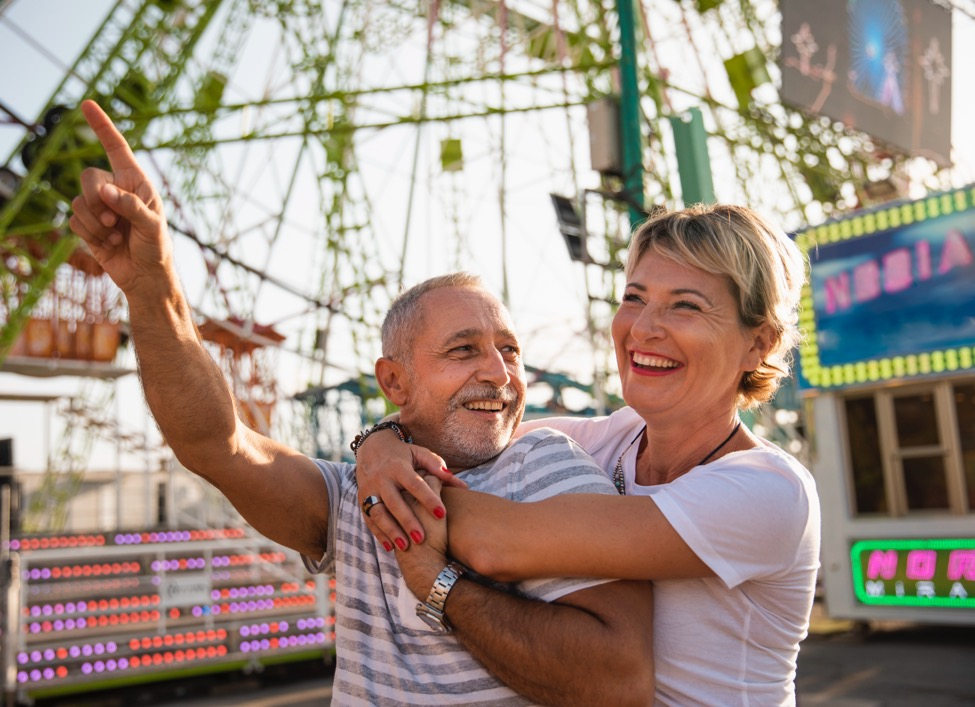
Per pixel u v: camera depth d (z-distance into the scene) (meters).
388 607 1.73
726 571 1.56
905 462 9.27
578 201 11.30
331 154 22.27
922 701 6.70
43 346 17.31
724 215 1.82
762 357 1.84
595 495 1.62
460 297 1.93
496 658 1.55
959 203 8.92
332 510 1.92
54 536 7.79
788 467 1.67
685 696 1.62
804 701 6.89
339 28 21.27
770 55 22.59
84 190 1.52
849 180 25.41
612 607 1.56
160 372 1.67
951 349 8.89
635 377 1.80
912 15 16.09
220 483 1.82
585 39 14.35
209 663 8.20
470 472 1.86
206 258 17.31
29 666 7.27
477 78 13.05
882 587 9.25
